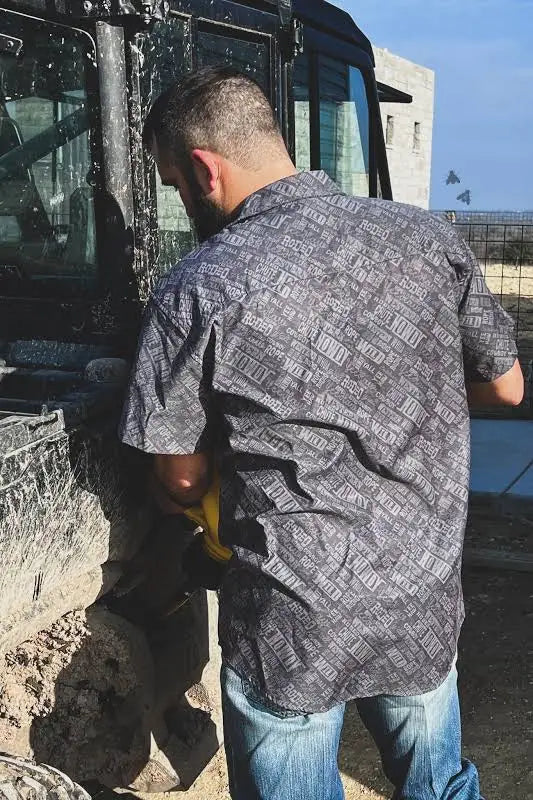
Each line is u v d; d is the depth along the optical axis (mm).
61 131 2643
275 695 1896
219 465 1985
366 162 5441
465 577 4828
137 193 2633
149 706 2480
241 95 1937
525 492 5594
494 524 5461
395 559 1876
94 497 2238
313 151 4656
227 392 1838
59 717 2367
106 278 2662
